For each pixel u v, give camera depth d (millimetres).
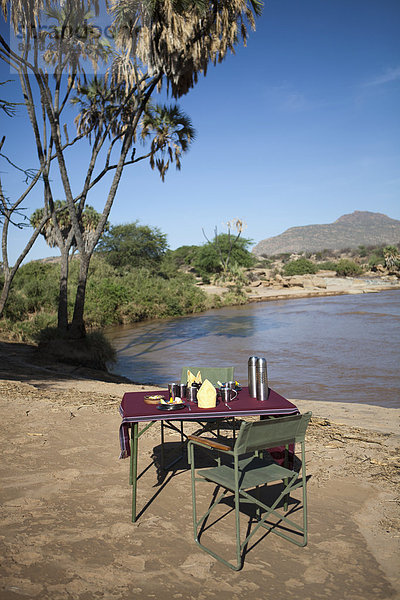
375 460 4930
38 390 9047
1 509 3736
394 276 93688
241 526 3506
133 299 37500
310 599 2605
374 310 37125
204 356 19328
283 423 3186
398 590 2689
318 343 21766
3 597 2543
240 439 3016
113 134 18078
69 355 15391
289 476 3287
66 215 39656
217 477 3238
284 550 3156
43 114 16047
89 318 31625
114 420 6613
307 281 73750
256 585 2742
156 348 21938
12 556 3004
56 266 38000
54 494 4055
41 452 5191
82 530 3395
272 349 20578
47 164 16422
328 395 12148
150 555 3059
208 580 2785
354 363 16609
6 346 17641
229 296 52906
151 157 18438
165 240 60219
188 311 43812
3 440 5609
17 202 14781
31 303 28375
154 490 4164
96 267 41906
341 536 3340
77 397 8367
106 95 17469
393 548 3160
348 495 4055
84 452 5199
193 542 3244
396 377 14086
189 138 18562
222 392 4090
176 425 6453
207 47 14250
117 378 14016
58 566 2898
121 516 3637
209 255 83500
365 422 7090
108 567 2900
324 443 5582
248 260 84125
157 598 2598
